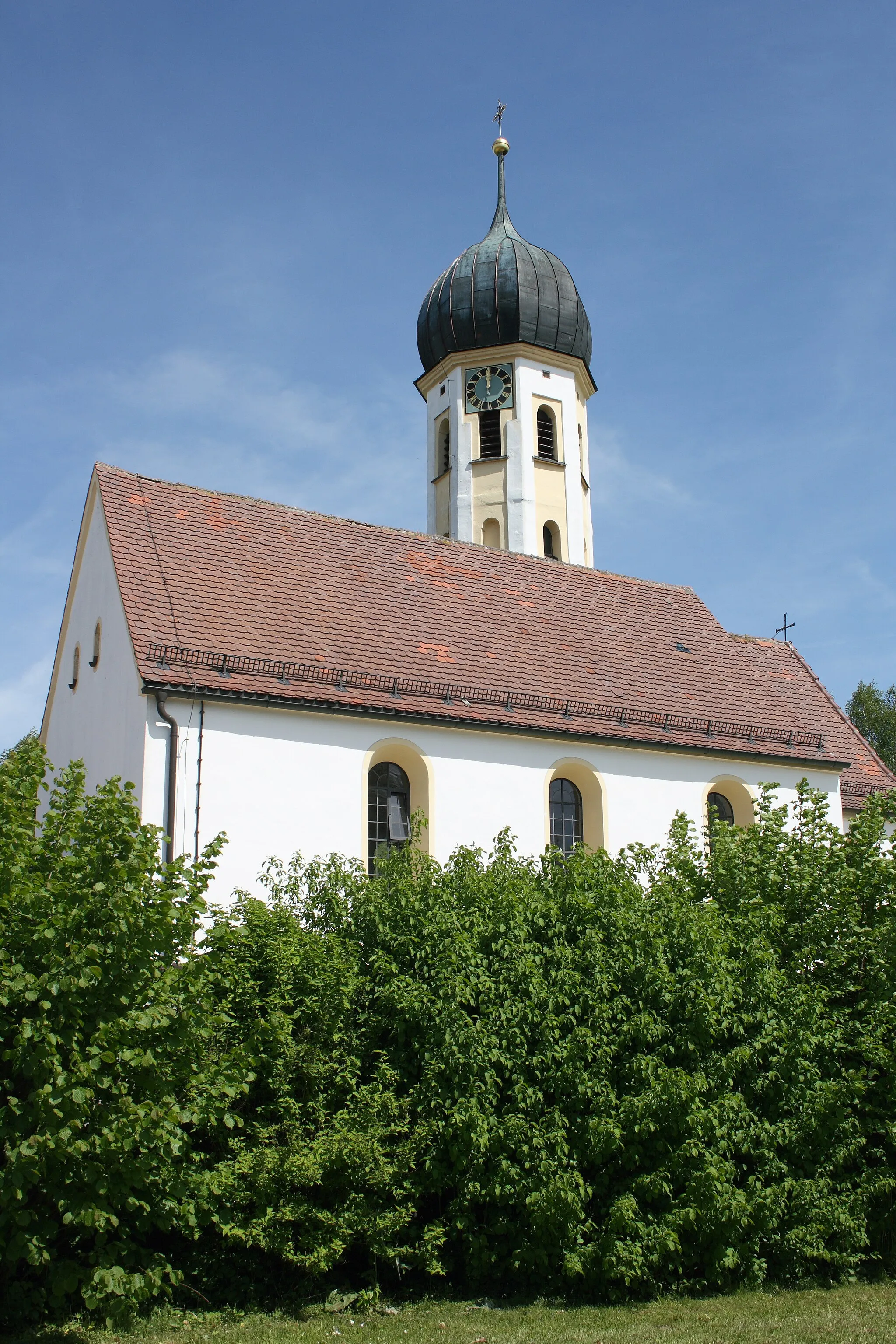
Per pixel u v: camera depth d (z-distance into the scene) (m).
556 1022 14.02
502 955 14.45
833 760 28.11
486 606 27.56
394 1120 13.51
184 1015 11.90
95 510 24.42
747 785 26.94
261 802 20.56
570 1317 12.84
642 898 15.37
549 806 24.22
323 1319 12.74
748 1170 14.69
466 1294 13.77
